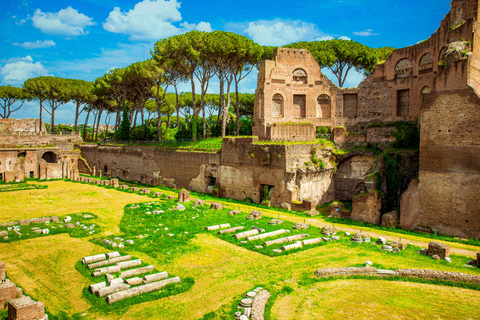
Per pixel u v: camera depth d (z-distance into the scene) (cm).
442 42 4134
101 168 7600
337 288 2080
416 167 3819
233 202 4512
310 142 4428
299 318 1744
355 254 2592
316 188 4334
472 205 2941
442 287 2114
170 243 2755
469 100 2950
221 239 2906
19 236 2856
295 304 1878
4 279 2011
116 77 7262
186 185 5534
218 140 5616
